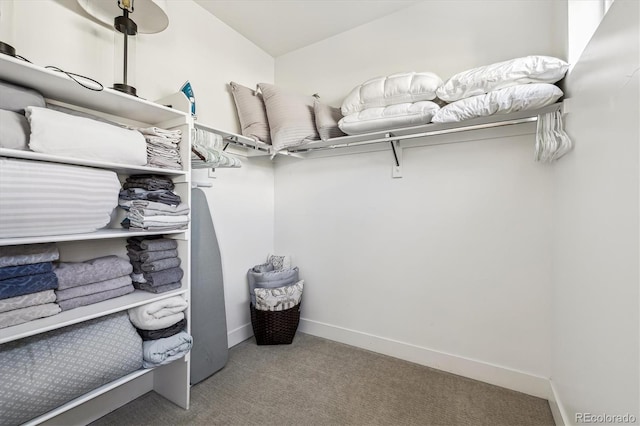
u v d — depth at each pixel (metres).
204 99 1.98
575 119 1.19
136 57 1.59
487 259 1.74
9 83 1.08
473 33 1.79
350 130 1.84
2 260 0.97
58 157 1.04
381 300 2.11
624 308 0.76
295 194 2.50
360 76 2.21
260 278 2.20
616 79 0.81
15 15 1.15
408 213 2.00
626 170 0.76
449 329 1.86
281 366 1.90
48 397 0.99
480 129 1.71
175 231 1.43
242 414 1.45
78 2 1.33
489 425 1.38
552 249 1.55
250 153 2.29
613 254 0.83
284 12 2.04
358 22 2.17
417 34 1.97
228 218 2.18
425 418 1.42
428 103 1.60
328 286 2.35
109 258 1.35
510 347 1.68
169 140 1.43
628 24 0.74
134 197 1.35
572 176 1.22
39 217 1.00
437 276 1.90
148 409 1.49
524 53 1.64
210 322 1.79
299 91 2.49
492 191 1.73
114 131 1.19
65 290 1.15
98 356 1.13
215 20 2.07
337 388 1.66
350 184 2.24
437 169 1.89
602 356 0.89
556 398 1.40
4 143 0.93
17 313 0.99
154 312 1.32
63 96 1.23
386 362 1.97
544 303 1.59
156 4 1.36
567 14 1.34
